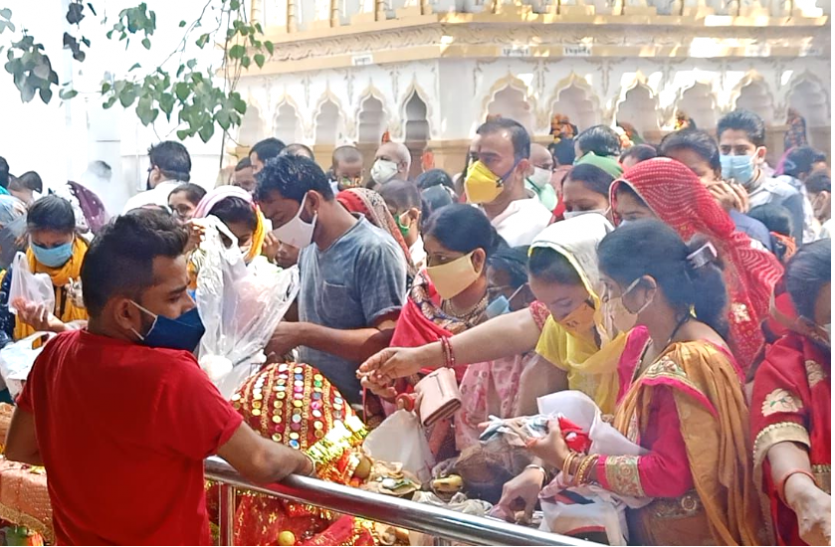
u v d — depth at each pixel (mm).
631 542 2518
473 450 2732
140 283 1981
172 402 1950
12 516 2732
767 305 2336
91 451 1988
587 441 2564
